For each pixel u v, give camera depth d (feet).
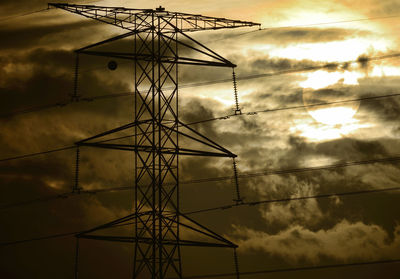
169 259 78.23
